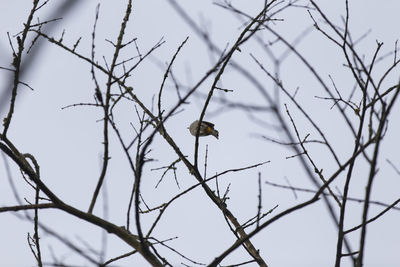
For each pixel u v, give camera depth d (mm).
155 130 7051
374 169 6785
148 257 7809
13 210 7348
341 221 7918
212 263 7223
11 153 7191
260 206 7422
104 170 7699
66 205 7469
